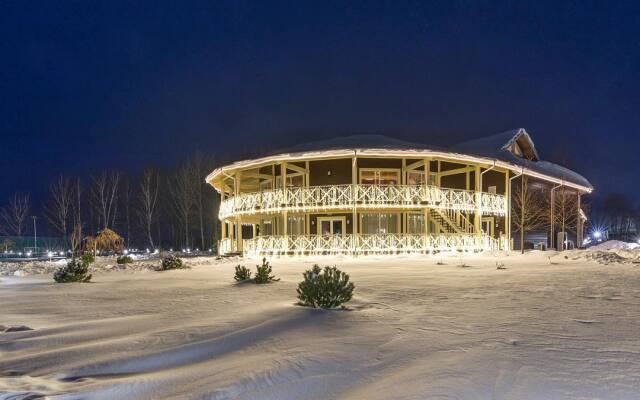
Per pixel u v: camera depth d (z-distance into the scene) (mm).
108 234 36969
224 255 27203
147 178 52594
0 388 4023
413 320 6332
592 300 7703
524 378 3781
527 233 34094
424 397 3455
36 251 46094
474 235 24625
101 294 10789
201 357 4953
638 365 4070
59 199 51156
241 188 32938
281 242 24250
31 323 7160
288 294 9617
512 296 8312
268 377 4109
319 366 4379
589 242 43031
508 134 34688
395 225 25828
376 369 4234
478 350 4645
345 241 23391
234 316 7113
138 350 5215
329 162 25828
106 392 3881
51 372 4527
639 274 11805
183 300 9258
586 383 3643
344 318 6598
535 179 31781
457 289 9508
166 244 56000
